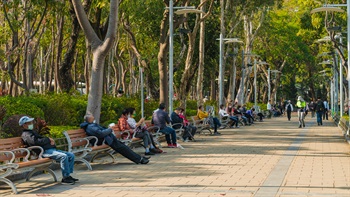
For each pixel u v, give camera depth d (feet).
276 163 64.69
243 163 64.75
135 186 47.60
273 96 309.83
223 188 46.09
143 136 75.41
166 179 51.67
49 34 161.68
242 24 215.72
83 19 75.36
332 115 235.81
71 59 112.27
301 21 182.80
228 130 138.92
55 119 89.15
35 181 50.96
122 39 183.01
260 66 310.86
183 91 144.66
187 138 101.14
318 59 276.41
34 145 49.52
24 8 101.35
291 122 194.80
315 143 95.55
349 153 76.74
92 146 63.46
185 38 179.42
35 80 233.55
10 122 64.13
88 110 76.69
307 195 42.29
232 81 201.67
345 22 164.14
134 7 138.51
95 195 43.32
